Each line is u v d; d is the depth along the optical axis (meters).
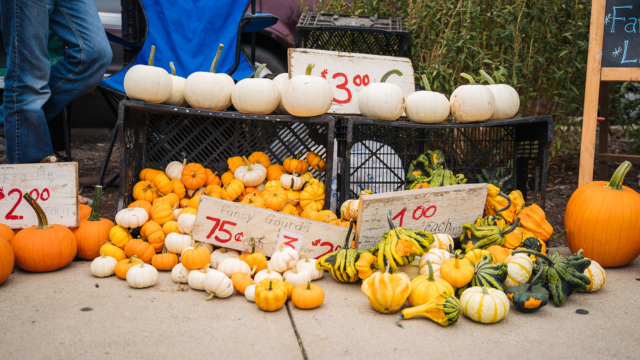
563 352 1.52
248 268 2.09
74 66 2.67
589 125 2.70
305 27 3.18
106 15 4.35
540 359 1.47
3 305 1.76
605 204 2.27
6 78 2.50
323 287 2.09
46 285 1.99
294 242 2.27
